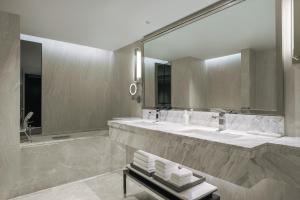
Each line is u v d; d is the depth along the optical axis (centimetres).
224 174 136
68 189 257
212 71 209
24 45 288
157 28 267
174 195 177
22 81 286
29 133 284
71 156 281
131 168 232
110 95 380
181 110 244
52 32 281
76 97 343
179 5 207
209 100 213
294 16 152
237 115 189
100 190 255
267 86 168
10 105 226
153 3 203
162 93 269
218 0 198
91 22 248
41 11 219
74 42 326
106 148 315
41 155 256
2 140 222
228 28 194
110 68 380
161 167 197
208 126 214
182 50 240
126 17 235
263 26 170
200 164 153
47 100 314
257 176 134
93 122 362
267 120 169
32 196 238
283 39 159
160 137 190
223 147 136
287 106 159
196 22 222
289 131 158
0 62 219
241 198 182
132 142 231
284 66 159
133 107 323
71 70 338
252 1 177
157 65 275
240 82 187
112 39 310
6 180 226
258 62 174
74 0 197
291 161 134
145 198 235
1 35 219
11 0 196
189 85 233
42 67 309
